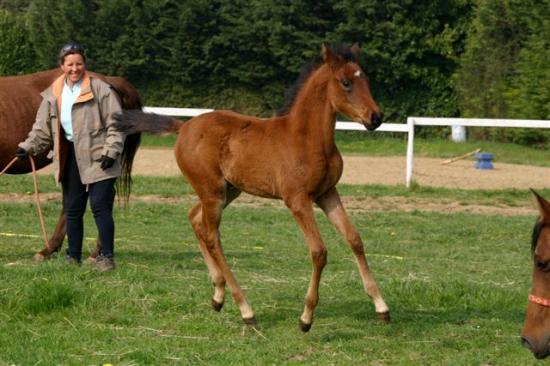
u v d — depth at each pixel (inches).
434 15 1195.9
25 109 387.2
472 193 658.8
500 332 291.1
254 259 408.8
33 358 255.1
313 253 274.5
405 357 264.1
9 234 462.3
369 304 319.9
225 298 322.7
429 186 687.7
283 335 281.6
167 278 343.9
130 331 280.4
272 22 1157.1
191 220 308.3
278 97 1206.3
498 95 1103.6
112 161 340.5
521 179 759.1
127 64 1196.5
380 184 694.5
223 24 1186.0
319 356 263.6
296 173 276.7
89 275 335.3
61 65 343.9
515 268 411.5
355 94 271.6
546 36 1035.3
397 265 407.8
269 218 546.3
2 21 1259.8
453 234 508.4
